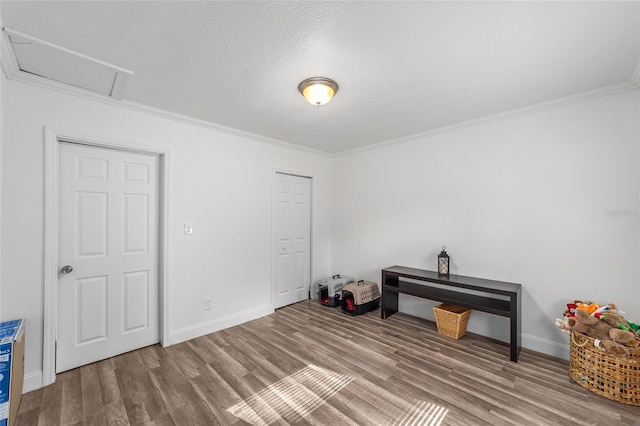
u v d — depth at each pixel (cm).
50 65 185
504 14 140
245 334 296
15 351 168
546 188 255
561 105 245
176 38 159
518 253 270
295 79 207
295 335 293
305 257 421
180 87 219
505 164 277
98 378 214
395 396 193
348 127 317
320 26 149
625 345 183
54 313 210
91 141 228
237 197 327
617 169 223
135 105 247
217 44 165
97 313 240
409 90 225
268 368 229
